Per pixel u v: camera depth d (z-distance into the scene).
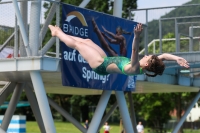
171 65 25.72
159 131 73.06
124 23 22.33
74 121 26.41
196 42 27.73
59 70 18.97
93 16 20.47
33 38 18.31
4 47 21.20
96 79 20.73
